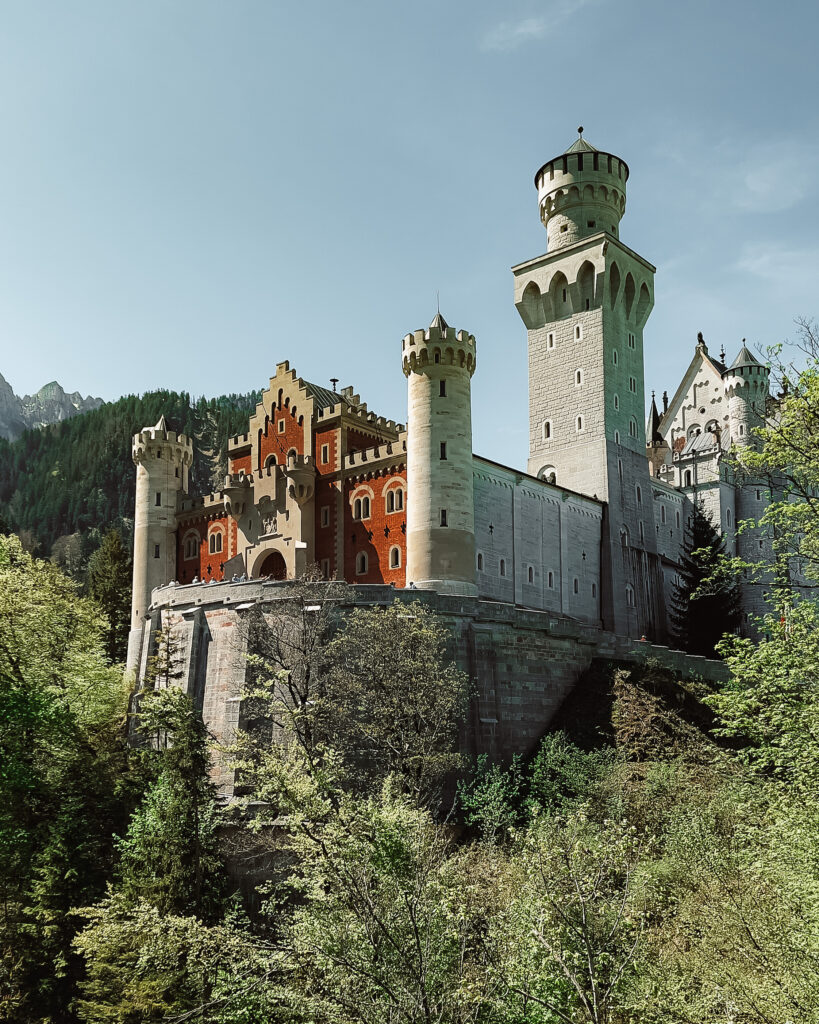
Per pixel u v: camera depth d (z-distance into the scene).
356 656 45.59
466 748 47.00
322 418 73.06
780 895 20.45
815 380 23.17
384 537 66.94
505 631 51.34
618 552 82.25
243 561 75.69
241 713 46.59
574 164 89.62
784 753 22.42
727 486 99.25
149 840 35.22
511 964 16.73
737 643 25.00
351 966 17.25
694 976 19.30
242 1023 18.31
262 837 37.28
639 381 89.88
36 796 40.34
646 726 48.00
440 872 20.39
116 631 89.00
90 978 34.25
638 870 20.58
